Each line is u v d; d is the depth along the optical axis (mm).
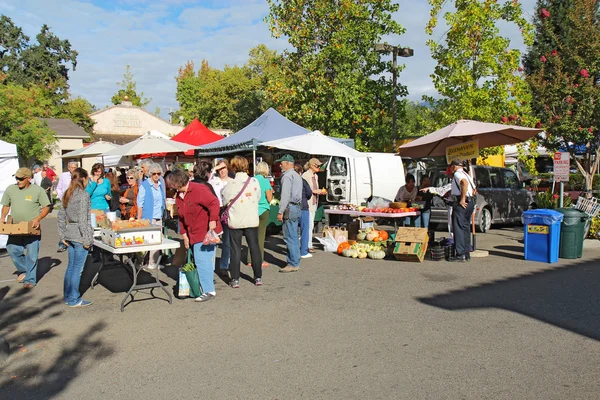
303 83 19531
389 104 19812
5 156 11898
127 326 5762
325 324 5656
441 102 16375
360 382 4113
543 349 4754
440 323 5594
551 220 8953
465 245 9266
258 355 4785
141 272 8867
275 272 8594
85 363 4711
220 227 6723
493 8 15273
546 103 13898
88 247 6570
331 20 19297
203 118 49562
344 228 11438
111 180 12523
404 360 4551
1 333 5551
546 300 6469
